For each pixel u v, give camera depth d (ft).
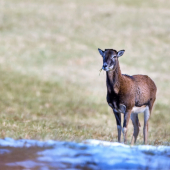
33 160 69.56
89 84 332.80
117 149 81.66
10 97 252.42
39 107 235.61
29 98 257.75
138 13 630.33
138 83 127.75
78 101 263.90
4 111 208.23
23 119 171.32
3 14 541.34
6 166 65.26
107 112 244.22
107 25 565.94
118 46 488.02
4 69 328.90
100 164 67.62
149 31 554.05
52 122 168.25
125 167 66.28
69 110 236.84
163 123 221.05
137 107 127.95
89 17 590.55
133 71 396.16
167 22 594.24
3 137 99.30
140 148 88.63
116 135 150.92
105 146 86.33
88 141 95.14
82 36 507.71
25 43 441.27
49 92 283.18
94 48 471.21
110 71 118.21
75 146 81.41
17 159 69.82
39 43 450.30
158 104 276.41
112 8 649.20
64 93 284.61
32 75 325.21
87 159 70.28
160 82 367.25
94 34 522.06
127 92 120.26
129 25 573.74
